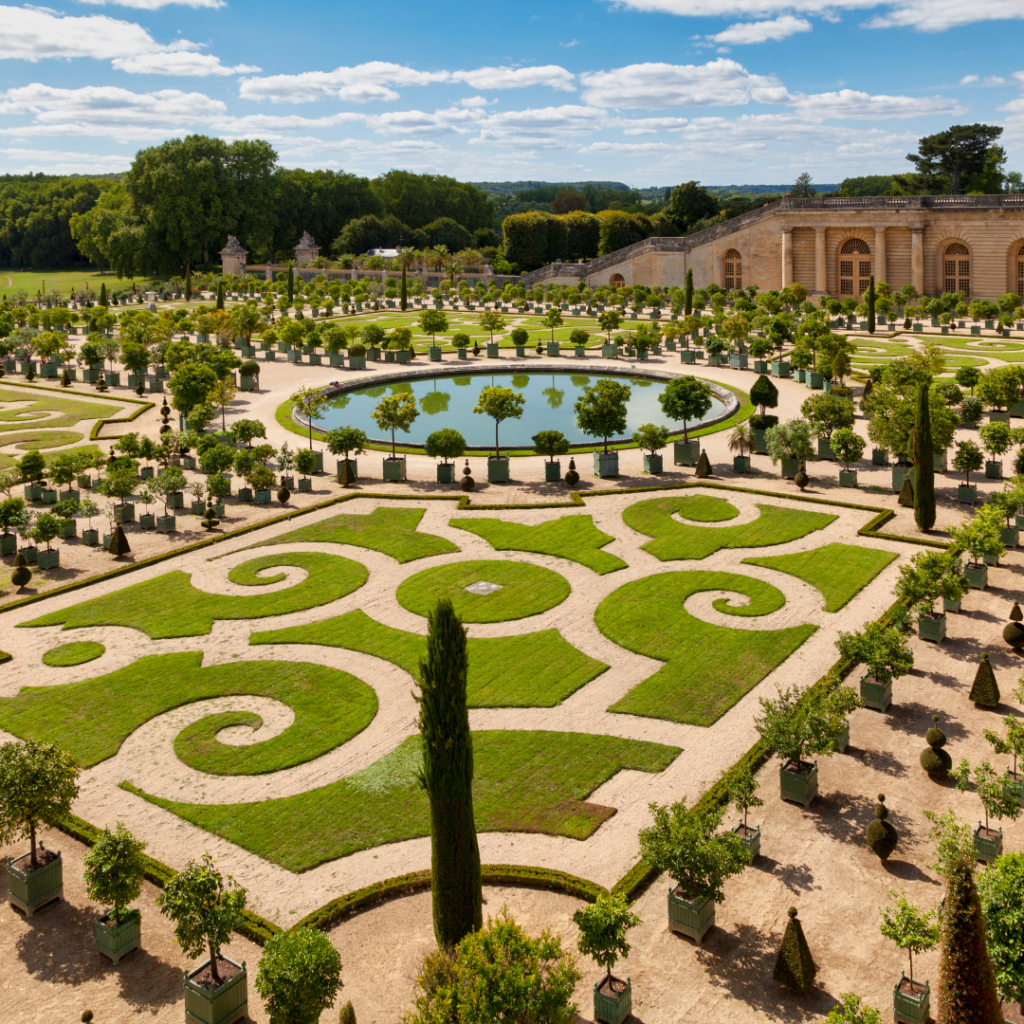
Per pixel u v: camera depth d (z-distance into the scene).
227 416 91.56
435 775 24.91
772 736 32.84
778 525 59.75
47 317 143.00
